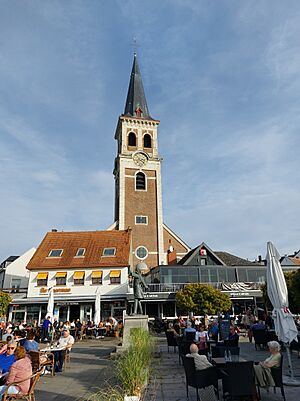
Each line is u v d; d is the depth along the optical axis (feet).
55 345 40.73
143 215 153.07
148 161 164.04
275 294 31.07
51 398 26.04
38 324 95.14
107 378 32.91
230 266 125.59
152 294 107.76
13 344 28.35
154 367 35.60
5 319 99.66
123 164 160.86
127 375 24.17
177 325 58.54
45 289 105.81
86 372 36.70
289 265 148.25
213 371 24.89
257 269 127.34
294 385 27.50
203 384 24.21
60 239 125.70
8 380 22.12
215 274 123.44
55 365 37.27
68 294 104.73
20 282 146.10
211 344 41.32
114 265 107.96
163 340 71.51
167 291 113.70
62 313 102.63
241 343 60.54
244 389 22.22
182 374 33.96
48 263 110.83
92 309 102.94
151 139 171.73
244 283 119.96
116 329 80.64
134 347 31.32
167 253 149.07
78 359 46.44
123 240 123.44
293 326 29.76
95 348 59.77
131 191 156.87
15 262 148.36
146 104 190.08
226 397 23.86
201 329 46.75
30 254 152.97
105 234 128.16
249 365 22.57
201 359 25.25
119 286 105.29
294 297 68.39
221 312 95.81
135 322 50.47
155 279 127.65
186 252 150.82
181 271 121.80
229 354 27.84
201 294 95.09
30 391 22.24
